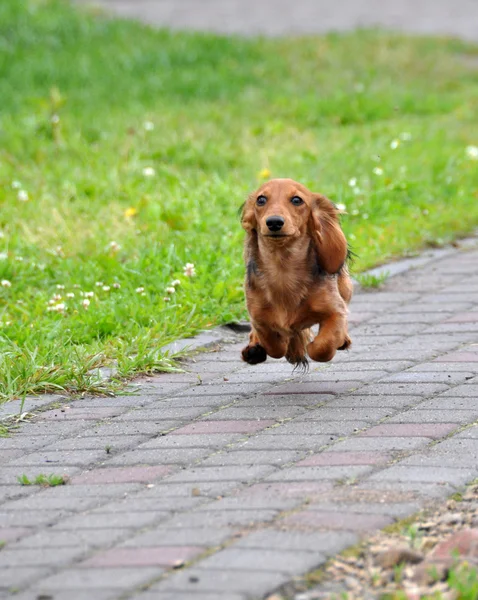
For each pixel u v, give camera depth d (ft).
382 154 59.93
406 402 27.17
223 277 38.93
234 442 24.99
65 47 94.89
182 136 64.34
